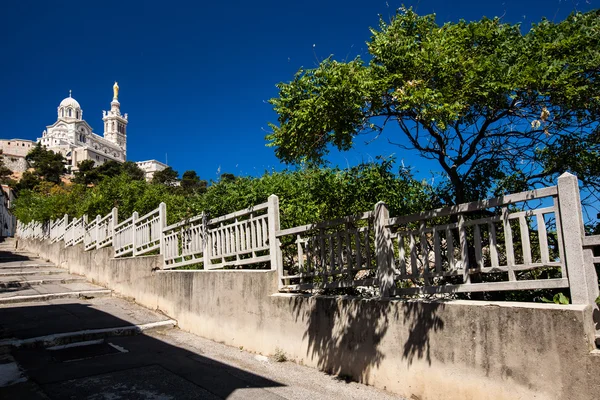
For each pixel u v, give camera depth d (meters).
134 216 10.83
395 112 4.34
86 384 4.77
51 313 8.46
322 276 5.43
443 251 5.24
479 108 4.23
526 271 4.48
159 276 8.95
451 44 4.01
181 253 8.75
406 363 4.12
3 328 7.16
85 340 6.84
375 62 4.29
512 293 4.50
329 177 6.01
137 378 5.00
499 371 3.37
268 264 7.14
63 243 16.20
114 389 4.62
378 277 4.62
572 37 3.59
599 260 3.08
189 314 7.78
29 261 17.86
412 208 5.52
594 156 4.42
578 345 2.94
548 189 3.39
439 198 5.44
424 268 4.27
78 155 119.00
